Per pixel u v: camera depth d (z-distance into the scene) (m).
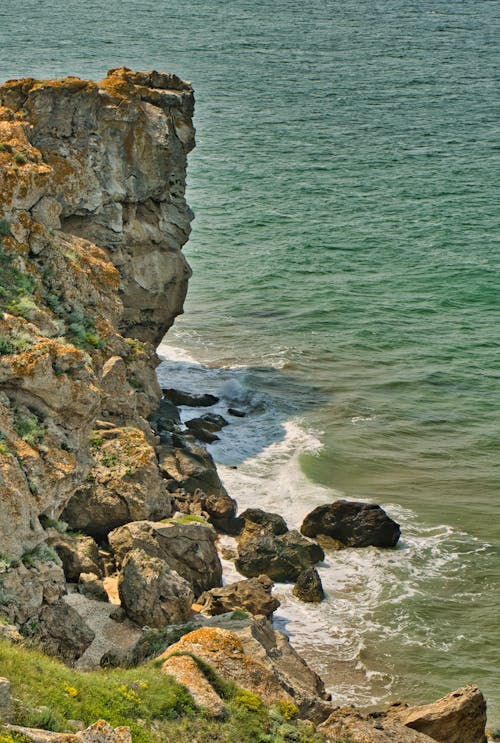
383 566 40.84
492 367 63.09
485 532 43.75
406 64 190.12
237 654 27.19
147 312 55.91
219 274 80.62
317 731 25.91
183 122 55.66
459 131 135.50
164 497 40.03
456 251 86.88
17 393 31.33
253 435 52.50
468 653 35.66
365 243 89.19
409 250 87.38
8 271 37.25
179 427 51.59
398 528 42.47
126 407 43.50
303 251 86.75
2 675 22.12
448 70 183.62
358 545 42.09
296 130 134.38
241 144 126.06
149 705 24.00
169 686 24.86
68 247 43.44
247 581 36.78
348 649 35.53
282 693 26.70
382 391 59.22
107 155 50.53
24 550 29.09
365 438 52.81
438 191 106.56
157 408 51.28
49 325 35.44
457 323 70.81
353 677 34.12
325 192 105.81
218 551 40.97
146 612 31.89
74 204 49.41
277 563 39.69
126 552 36.19
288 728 25.17
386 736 26.47
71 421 32.09
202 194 104.31
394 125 138.62
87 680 23.88
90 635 29.53
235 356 64.12
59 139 49.06
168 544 36.84
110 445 39.88
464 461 50.69
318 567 40.59
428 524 44.31
